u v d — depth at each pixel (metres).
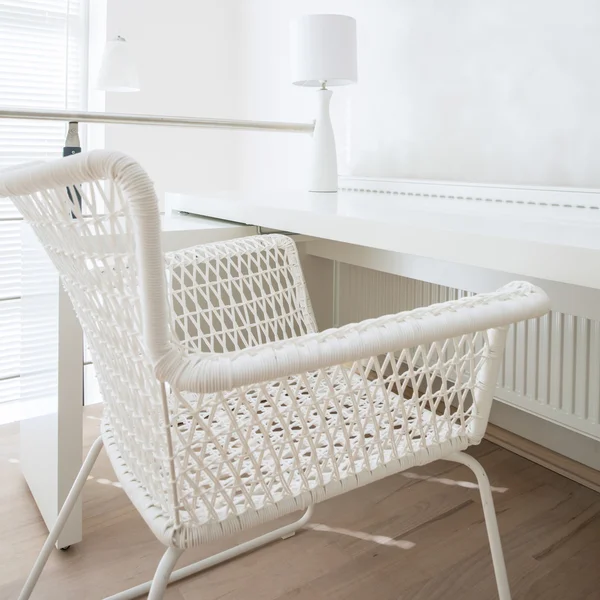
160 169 3.06
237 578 1.27
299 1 2.60
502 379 1.75
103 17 2.88
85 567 1.30
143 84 2.97
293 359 0.64
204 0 3.09
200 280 1.46
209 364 0.61
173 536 0.68
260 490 0.77
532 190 1.53
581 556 1.34
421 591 1.23
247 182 3.11
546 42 1.61
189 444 0.67
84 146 3.05
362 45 2.25
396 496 1.60
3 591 1.22
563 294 1.53
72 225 0.66
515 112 1.71
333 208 1.34
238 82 3.14
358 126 2.31
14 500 1.58
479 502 1.57
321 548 1.38
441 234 0.98
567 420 1.58
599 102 1.50
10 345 2.83
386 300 2.06
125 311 0.65
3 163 2.87
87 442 1.91
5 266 2.83
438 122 1.96
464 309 0.76
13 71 2.88
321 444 0.89
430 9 1.95
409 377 0.80
